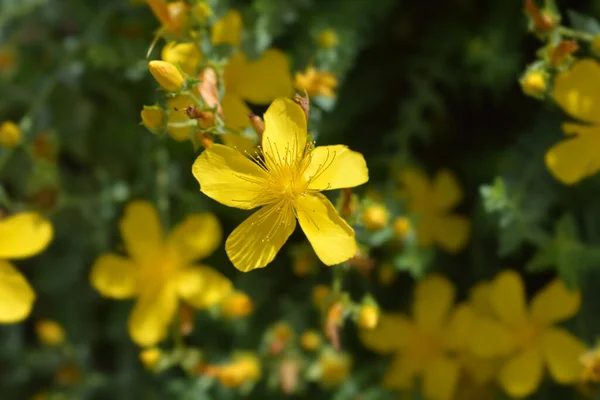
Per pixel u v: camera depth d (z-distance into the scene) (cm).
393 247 35
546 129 35
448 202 37
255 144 30
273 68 33
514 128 37
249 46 34
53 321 40
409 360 36
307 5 35
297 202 29
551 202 35
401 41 37
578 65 32
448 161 38
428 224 37
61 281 40
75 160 40
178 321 36
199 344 39
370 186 37
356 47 36
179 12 31
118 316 39
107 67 38
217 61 32
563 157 32
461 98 37
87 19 38
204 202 38
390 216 35
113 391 39
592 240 35
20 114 40
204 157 29
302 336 36
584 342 35
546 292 34
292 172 29
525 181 35
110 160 40
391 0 36
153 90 37
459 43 37
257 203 29
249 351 38
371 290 37
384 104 38
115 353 40
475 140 38
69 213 40
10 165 40
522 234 34
